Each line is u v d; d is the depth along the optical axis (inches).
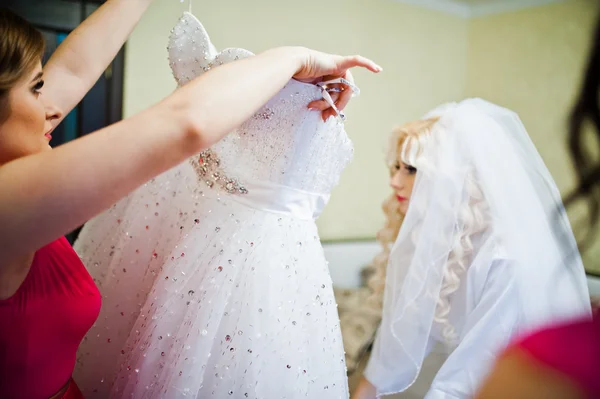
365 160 132.5
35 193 19.4
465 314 47.8
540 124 126.5
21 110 25.4
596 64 17.5
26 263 26.5
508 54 136.8
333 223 128.7
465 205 48.3
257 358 31.3
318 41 119.0
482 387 17.7
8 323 25.9
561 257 46.3
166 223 38.0
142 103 98.5
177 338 31.6
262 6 109.3
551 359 16.1
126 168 20.4
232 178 34.4
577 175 19.0
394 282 52.7
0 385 26.2
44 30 86.3
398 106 136.9
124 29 37.3
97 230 41.0
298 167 34.2
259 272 32.8
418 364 47.9
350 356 90.3
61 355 29.0
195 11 101.1
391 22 131.6
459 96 150.3
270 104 31.8
